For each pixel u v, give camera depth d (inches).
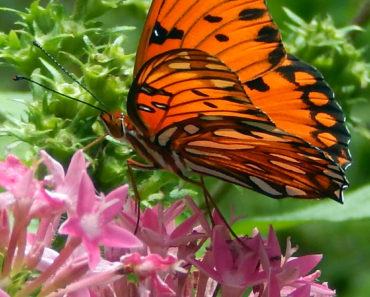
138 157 9.8
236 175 9.6
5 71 12.4
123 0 10.9
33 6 10.1
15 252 8.6
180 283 9.1
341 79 11.6
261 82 9.2
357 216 11.1
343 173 8.9
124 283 9.0
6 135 9.7
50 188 9.3
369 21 12.3
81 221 8.4
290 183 9.5
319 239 13.7
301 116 9.3
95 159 9.6
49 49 10.1
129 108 9.0
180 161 9.4
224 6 9.1
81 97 9.7
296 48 11.7
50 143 9.6
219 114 9.0
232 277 8.9
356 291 13.5
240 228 11.0
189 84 8.8
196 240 9.2
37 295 8.5
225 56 9.2
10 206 8.5
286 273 9.0
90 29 10.1
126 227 9.1
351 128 11.8
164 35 9.1
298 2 13.6
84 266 8.5
